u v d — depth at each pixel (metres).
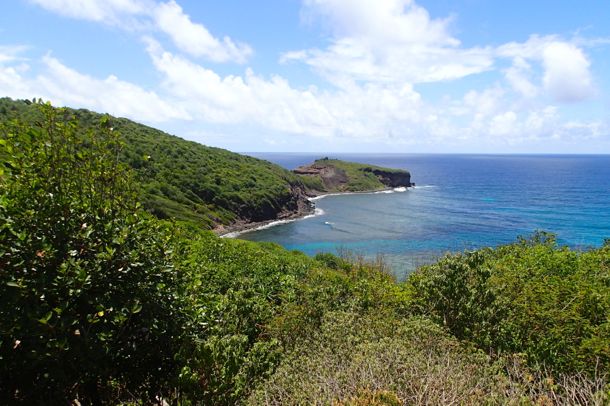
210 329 6.16
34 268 4.29
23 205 4.52
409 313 7.98
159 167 69.62
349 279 12.63
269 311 8.55
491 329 6.66
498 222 70.06
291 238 60.38
